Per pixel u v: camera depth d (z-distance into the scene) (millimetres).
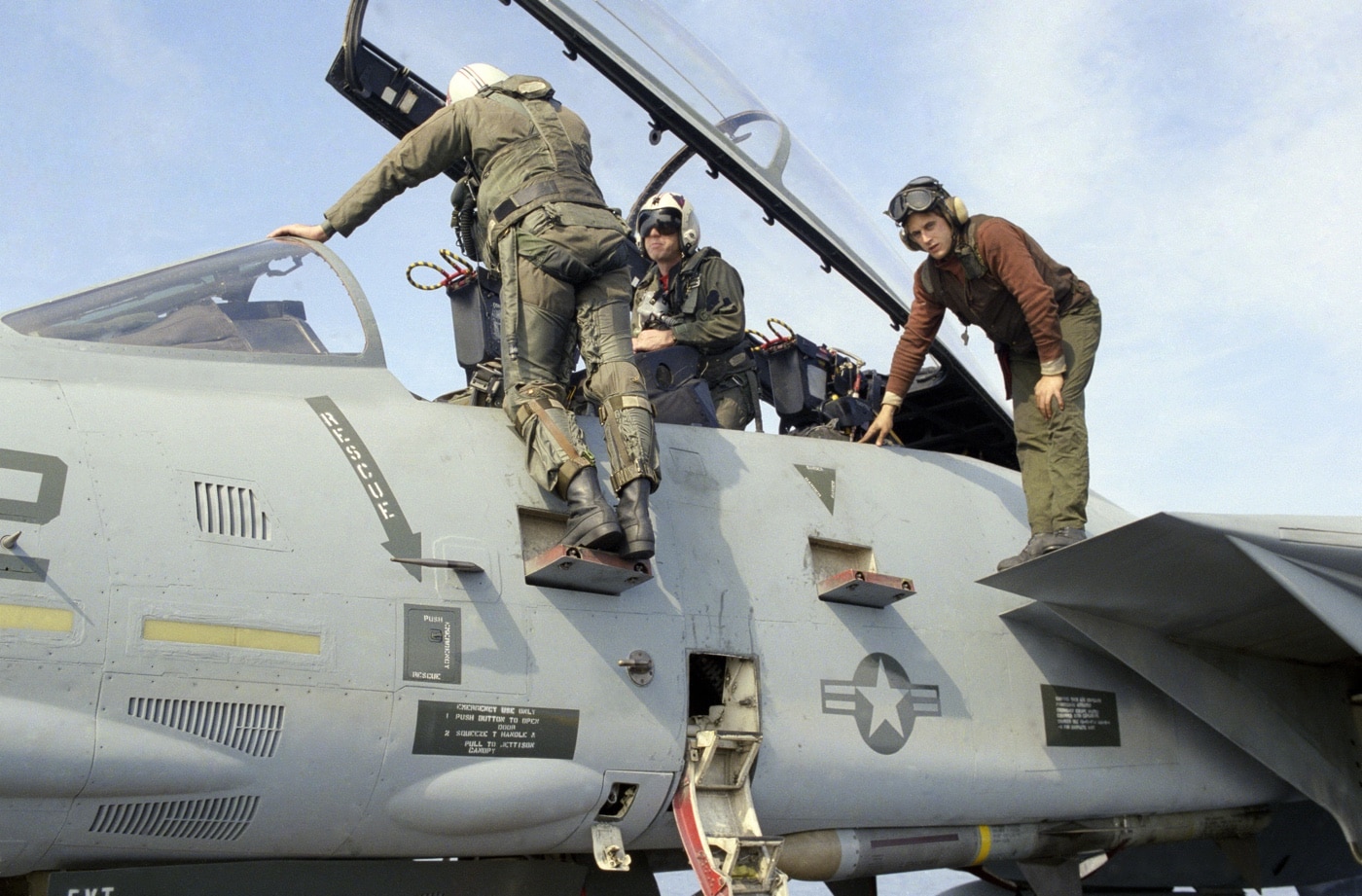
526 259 3791
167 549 2955
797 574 4242
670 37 5352
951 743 4359
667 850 4871
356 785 3100
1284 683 5168
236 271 3771
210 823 2949
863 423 6234
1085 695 4867
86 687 2756
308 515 3221
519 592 3479
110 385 3254
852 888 5641
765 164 5523
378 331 3863
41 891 2943
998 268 4539
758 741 3828
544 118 3969
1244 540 3953
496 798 3283
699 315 5074
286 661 3018
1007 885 6711
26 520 2805
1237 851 5746
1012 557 4746
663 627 3752
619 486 3580
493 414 3877
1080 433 4613
